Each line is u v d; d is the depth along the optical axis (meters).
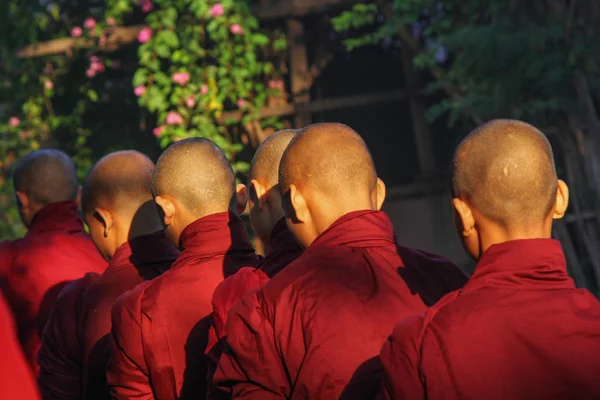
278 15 11.77
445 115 11.99
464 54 10.02
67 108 12.80
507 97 9.90
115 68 12.72
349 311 2.84
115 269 4.20
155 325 3.60
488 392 2.38
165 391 3.60
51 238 5.33
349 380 2.78
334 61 12.48
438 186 11.57
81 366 4.16
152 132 12.77
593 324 2.43
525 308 2.44
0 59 12.62
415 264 3.06
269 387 2.84
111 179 4.33
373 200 3.18
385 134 12.55
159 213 3.91
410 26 11.34
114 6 12.17
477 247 2.62
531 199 2.51
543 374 2.38
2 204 12.24
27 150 12.56
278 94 11.88
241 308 2.90
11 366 1.61
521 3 9.89
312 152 3.08
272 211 3.56
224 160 3.95
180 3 11.69
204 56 11.80
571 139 10.22
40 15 12.71
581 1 9.72
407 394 2.45
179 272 3.69
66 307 4.22
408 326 2.49
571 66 9.66
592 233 10.19
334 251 2.97
